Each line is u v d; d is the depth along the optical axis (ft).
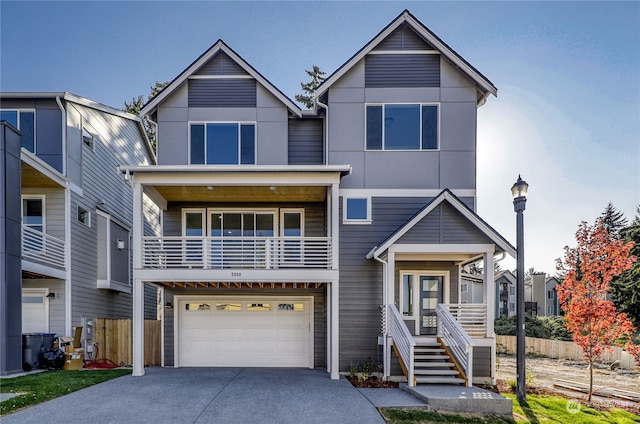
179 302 42.11
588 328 31.07
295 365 41.73
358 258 39.01
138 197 35.53
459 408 25.43
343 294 38.55
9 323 33.24
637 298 65.57
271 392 28.37
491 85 39.50
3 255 32.81
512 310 141.28
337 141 40.22
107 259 49.14
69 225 42.63
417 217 34.53
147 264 37.91
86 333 44.88
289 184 35.99
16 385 28.53
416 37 40.91
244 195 40.98
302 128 43.34
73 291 42.96
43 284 41.70
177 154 41.34
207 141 41.63
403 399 27.09
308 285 40.88
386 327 34.76
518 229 29.50
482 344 34.40
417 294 40.52
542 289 143.74
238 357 41.73
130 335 43.83
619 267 30.58
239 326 42.09
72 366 38.01
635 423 24.68
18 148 35.04
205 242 36.17
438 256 38.52
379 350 36.81
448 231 34.78
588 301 30.89
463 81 40.60
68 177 42.80
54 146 42.27
